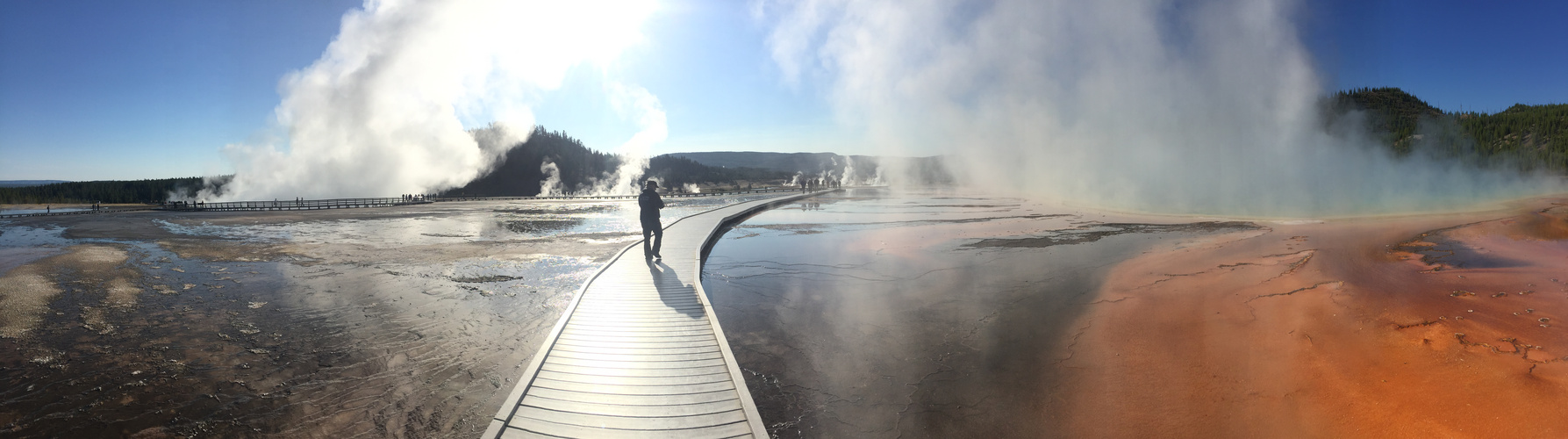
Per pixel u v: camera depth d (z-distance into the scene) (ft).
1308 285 36.14
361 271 45.27
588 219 105.50
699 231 65.05
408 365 23.89
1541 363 21.91
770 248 58.49
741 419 17.57
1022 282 40.86
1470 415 18.63
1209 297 34.71
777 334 29.14
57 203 239.30
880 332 29.32
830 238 67.05
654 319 27.22
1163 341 27.12
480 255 54.90
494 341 27.04
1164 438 18.43
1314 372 22.62
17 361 23.97
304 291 37.81
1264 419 19.35
